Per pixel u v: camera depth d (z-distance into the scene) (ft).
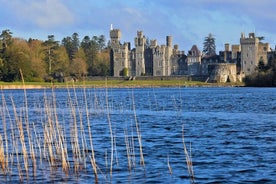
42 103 291.38
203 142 128.06
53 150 110.83
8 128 159.12
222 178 86.79
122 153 110.83
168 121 187.93
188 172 91.25
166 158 104.58
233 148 117.50
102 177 88.53
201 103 302.04
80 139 132.26
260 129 156.66
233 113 224.74
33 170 93.15
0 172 92.89
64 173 91.40
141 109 254.27
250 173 90.22
